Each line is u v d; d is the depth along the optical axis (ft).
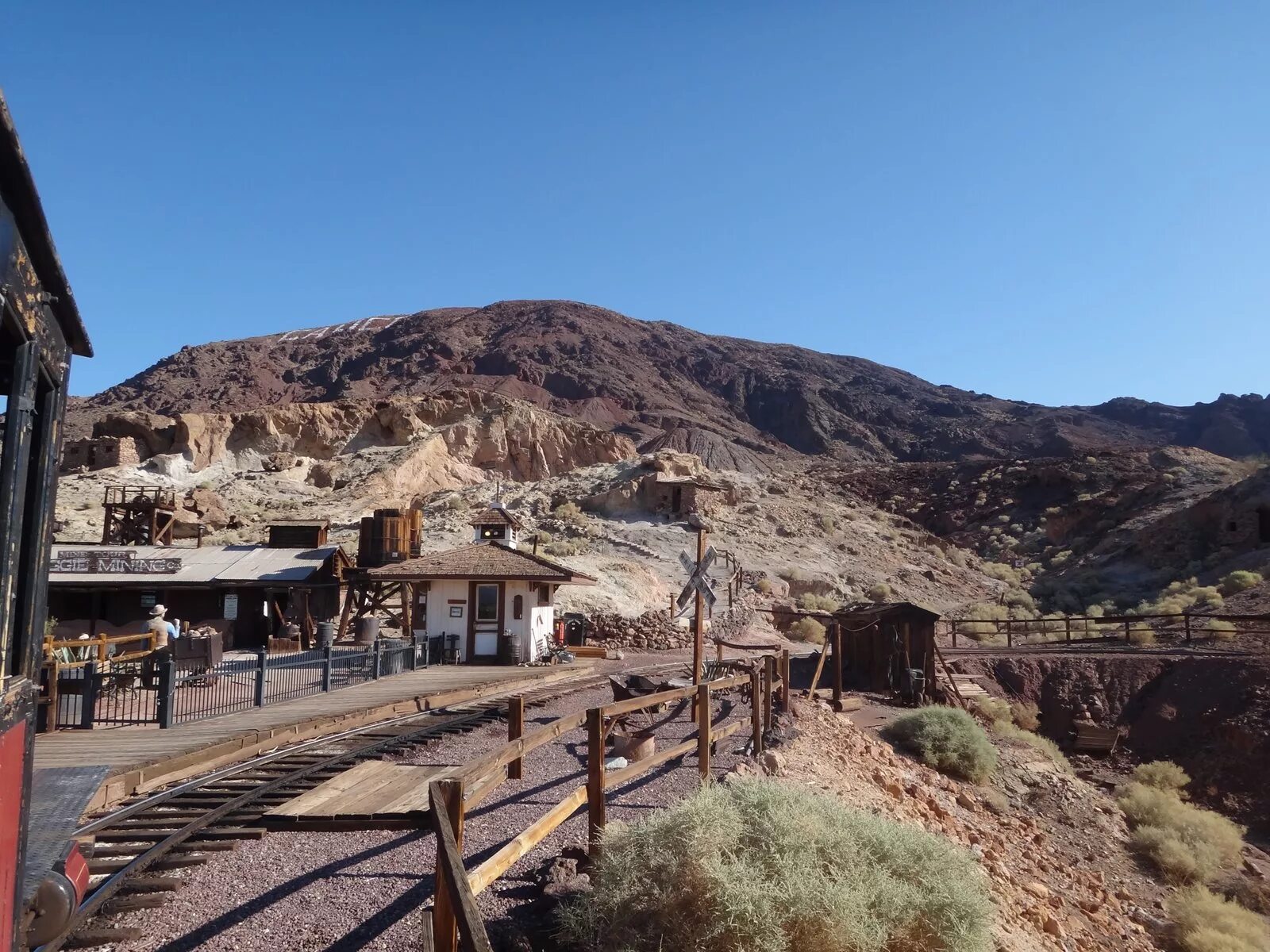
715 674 69.92
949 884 19.71
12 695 10.59
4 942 10.52
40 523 12.29
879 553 202.80
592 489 215.31
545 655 91.35
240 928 20.33
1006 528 272.72
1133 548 192.75
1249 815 71.36
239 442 308.81
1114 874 56.39
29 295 10.58
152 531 126.72
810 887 17.63
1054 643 120.06
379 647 73.36
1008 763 73.82
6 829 10.43
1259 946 46.03
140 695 57.06
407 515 111.04
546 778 36.27
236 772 37.93
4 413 11.43
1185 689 90.99
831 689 92.79
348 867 24.82
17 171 9.06
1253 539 165.58
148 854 25.40
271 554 102.06
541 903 20.71
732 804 20.72
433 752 43.65
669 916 17.87
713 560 48.08
